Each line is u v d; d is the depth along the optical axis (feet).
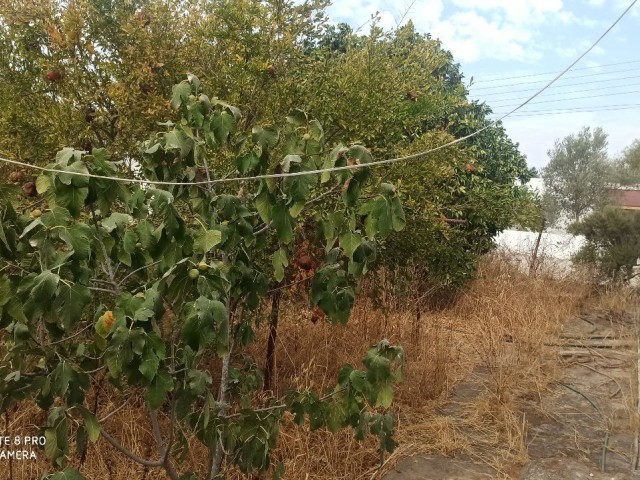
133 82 12.42
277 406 7.77
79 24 12.25
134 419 11.30
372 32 14.30
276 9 13.11
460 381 18.34
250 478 10.39
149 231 6.40
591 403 16.98
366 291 18.56
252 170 7.68
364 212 7.08
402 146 15.29
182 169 7.75
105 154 6.04
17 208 8.87
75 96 12.61
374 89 13.58
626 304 29.76
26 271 6.02
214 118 7.45
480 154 27.07
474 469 12.93
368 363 7.40
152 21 12.51
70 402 6.07
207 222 7.52
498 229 28.37
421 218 14.84
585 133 47.67
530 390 17.61
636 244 32.65
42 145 12.52
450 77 28.58
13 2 12.39
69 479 5.85
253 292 8.16
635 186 45.42
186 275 6.04
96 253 6.30
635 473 12.89
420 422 14.96
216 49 13.12
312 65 13.97
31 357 7.13
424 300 24.08
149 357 5.50
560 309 27.63
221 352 5.95
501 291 27.58
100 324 5.57
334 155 6.93
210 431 7.06
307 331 17.20
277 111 12.96
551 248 36.96
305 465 11.41
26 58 12.94
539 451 14.02
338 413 7.72
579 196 45.93
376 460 12.62
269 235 9.79
